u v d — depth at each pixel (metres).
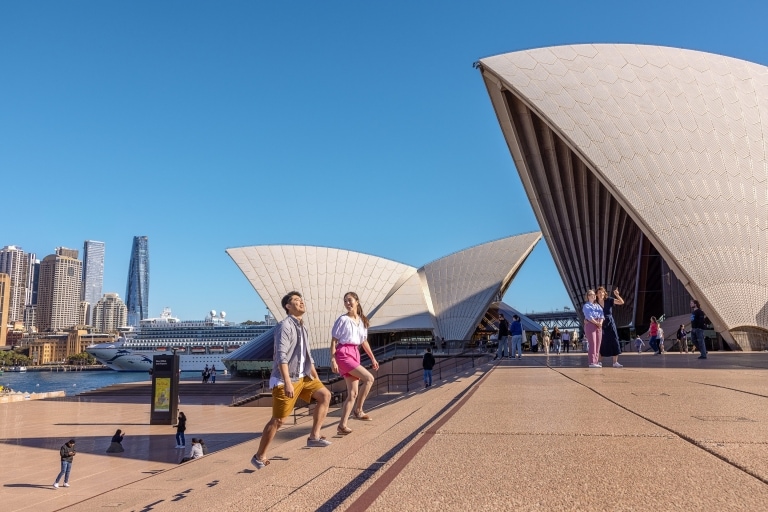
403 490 3.11
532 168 39.44
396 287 55.62
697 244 30.88
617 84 34.72
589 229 41.81
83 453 20.92
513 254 55.19
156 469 18.03
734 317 29.67
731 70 35.81
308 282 54.41
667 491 2.93
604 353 14.82
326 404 6.21
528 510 2.71
